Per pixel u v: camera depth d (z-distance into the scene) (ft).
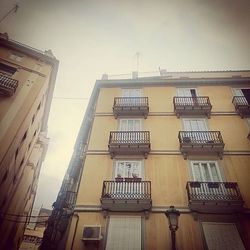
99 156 47.47
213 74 73.41
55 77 63.57
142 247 34.68
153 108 57.57
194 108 54.75
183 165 45.06
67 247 35.17
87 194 41.45
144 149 46.96
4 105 46.88
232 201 37.55
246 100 57.16
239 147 47.80
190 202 38.06
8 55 57.36
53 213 45.98
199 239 34.99
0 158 40.68
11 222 65.21
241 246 34.42
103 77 73.10
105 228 37.01
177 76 74.02
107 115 56.49
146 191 40.45
